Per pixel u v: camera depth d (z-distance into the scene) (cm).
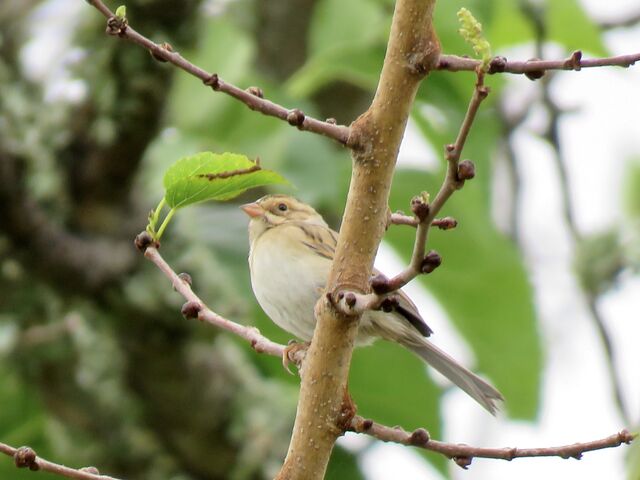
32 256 1015
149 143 1032
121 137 1023
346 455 1229
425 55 584
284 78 1387
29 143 1021
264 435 1108
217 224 1170
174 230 1088
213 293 1102
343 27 1190
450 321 1267
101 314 1055
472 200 1166
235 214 1186
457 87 1134
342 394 597
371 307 557
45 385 1086
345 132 590
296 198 1104
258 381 1137
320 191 1157
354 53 1164
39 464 584
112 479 586
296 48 1391
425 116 1147
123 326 1057
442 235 1195
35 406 1209
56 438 1143
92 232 1045
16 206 995
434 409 1234
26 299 1043
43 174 1023
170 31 1050
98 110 1024
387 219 634
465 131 506
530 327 1248
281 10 1391
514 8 1215
